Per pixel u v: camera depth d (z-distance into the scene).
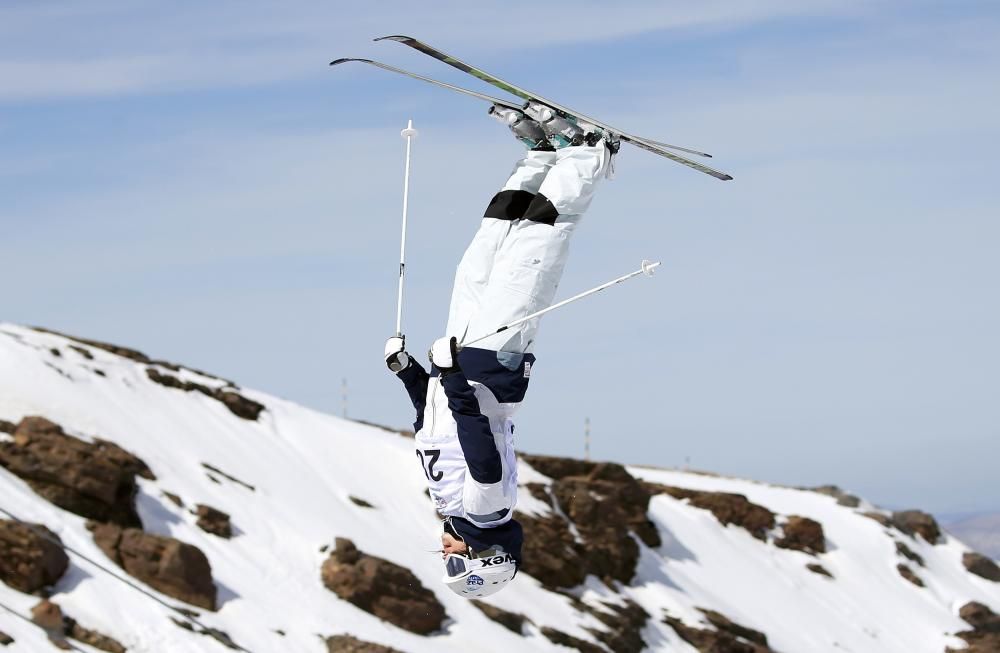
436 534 57.19
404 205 11.20
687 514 82.56
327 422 65.44
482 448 10.79
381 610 46.75
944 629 80.69
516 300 10.90
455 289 11.44
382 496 59.00
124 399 53.84
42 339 55.47
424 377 11.54
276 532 49.06
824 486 96.50
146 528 44.44
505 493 11.18
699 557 76.44
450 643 47.25
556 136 11.09
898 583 84.31
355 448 62.97
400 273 11.28
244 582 44.09
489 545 11.35
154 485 47.31
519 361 10.97
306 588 45.75
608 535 67.38
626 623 59.16
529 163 11.40
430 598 48.53
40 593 37.50
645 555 71.94
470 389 10.80
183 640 38.00
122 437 49.56
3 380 48.56
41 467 42.81
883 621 79.12
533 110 11.07
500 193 11.45
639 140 11.09
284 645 40.97
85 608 37.44
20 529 37.94
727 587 74.25
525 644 50.09
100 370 55.19
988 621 82.75
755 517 84.94
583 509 67.44
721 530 82.75
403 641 45.22
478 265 11.30
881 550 87.50
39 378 50.09
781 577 79.81
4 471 42.31
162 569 41.00
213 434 56.22
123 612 38.06
